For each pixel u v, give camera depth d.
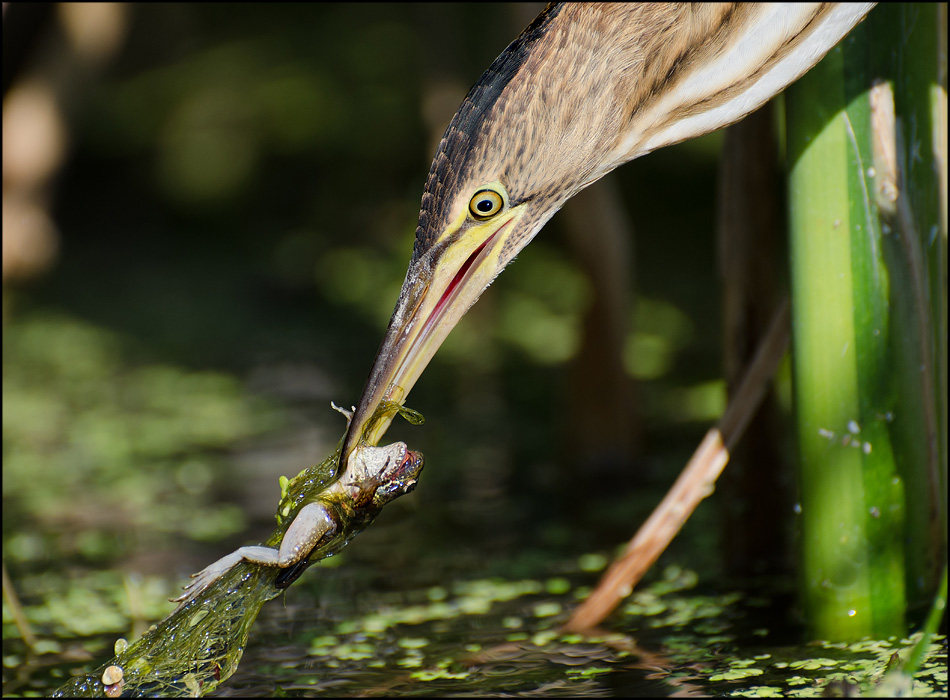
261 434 9.75
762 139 5.08
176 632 3.86
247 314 16.17
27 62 14.65
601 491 7.57
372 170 21.33
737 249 5.18
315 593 5.84
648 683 4.25
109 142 23.22
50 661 4.95
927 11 4.30
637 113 3.88
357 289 17.28
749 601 5.15
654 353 11.56
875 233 4.25
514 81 3.87
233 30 22.64
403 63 21.50
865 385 4.32
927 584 4.46
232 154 23.11
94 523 7.45
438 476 8.20
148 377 12.38
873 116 4.22
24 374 12.73
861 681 4.01
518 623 5.14
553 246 17.39
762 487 5.64
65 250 21.61
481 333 13.27
